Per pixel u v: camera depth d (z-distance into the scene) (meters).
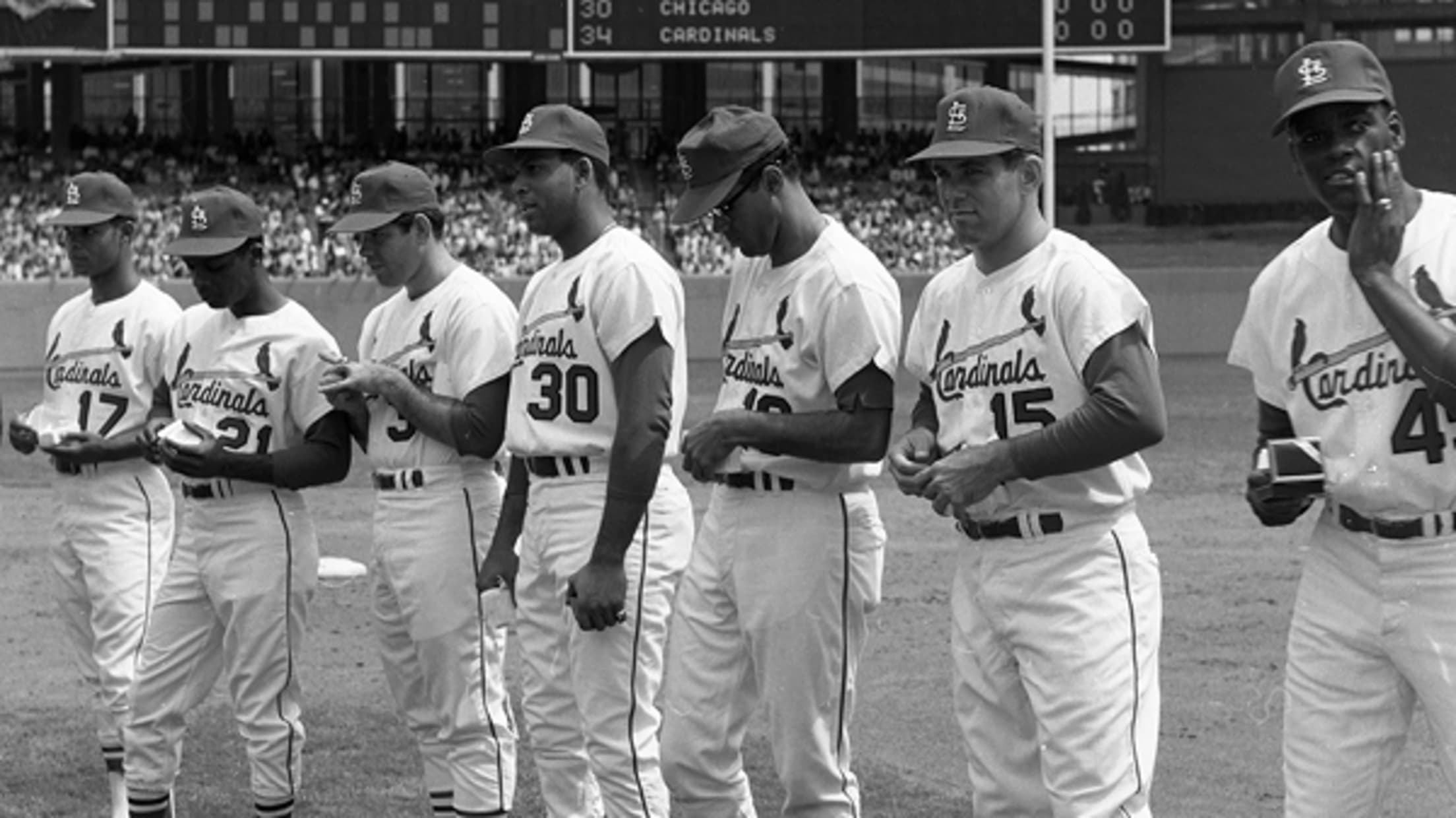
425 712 7.02
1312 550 4.96
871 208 41.69
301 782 7.99
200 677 6.98
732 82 49.50
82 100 45.62
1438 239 4.69
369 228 6.66
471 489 6.74
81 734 9.05
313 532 7.01
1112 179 45.22
